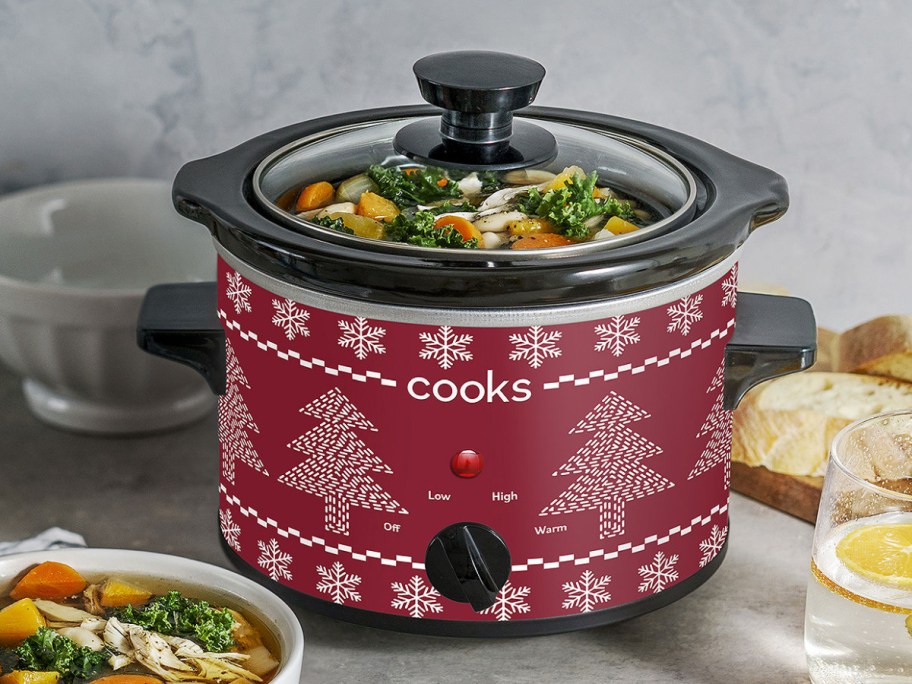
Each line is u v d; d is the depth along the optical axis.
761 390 1.17
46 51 1.37
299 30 1.34
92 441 1.27
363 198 0.88
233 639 0.85
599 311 0.81
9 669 0.82
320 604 0.91
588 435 0.84
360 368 0.83
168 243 1.39
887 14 1.24
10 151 1.42
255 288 0.86
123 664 0.82
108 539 1.10
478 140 0.91
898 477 0.92
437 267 0.77
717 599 1.03
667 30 1.29
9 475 1.20
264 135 0.99
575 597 0.89
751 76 1.29
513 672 0.94
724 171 0.93
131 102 1.39
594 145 0.95
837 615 0.84
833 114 1.29
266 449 0.90
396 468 0.85
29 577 0.88
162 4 1.34
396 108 1.03
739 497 1.19
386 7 1.31
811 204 1.33
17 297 1.18
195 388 1.30
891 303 1.36
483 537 0.86
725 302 0.88
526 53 1.31
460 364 0.81
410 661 0.95
